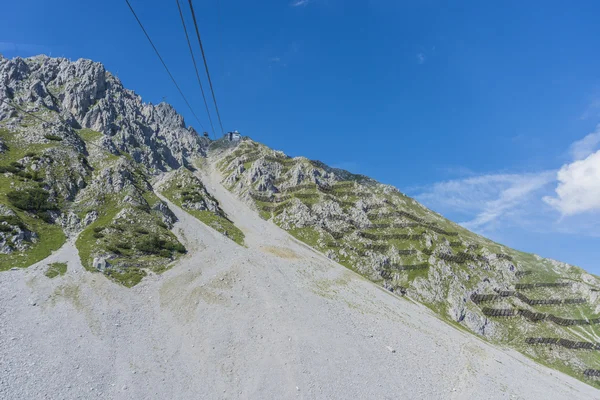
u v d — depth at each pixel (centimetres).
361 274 18188
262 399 6338
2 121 16325
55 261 9162
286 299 10606
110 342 6819
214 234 15750
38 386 5272
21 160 13525
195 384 6347
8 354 5709
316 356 8006
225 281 10575
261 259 13938
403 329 11362
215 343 7650
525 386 10238
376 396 7156
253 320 8906
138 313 8056
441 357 10119
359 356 8519
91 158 16950
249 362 7294
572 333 19125
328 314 10475
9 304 7031
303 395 6644
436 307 17738
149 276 9806
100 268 9338
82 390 5478
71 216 11831
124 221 12619
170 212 15462
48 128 16988
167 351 7056
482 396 8381
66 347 6303
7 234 9400
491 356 12062
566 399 10544
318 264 16075
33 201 11350
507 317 18900
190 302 9025
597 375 16312
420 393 7700
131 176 16212
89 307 7694
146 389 5916
